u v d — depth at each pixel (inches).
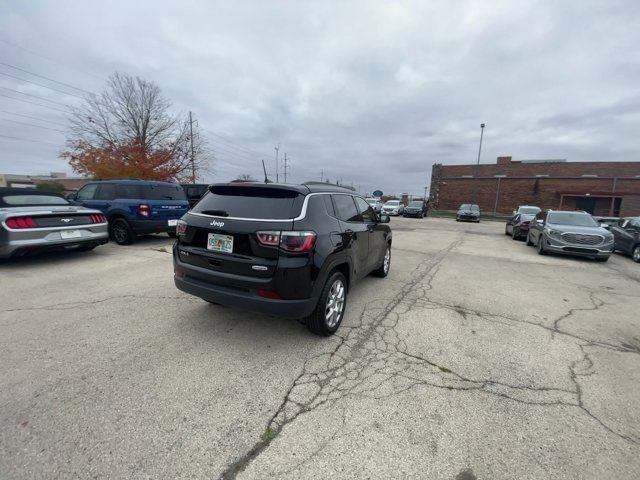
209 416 85.9
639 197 1040.2
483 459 74.9
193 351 118.8
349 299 184.2
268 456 73.8
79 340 124.6
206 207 134.3
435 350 126.6
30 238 219.8
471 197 1342.3
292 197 124.1
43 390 94.0
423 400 95.4
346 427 83.6
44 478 66.3
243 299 116.0
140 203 310.2
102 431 79.3
